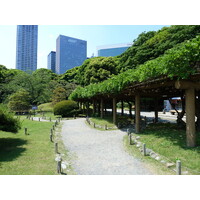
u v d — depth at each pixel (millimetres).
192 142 5512
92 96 14727
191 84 5508
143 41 17422
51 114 23312
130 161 5250
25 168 4691
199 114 8039
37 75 31812
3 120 6977
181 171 4129
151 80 6016
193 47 4113
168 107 29125
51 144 7523
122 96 12086
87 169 4715
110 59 25016
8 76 31516
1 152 6258
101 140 8320
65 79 39312
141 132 8938
